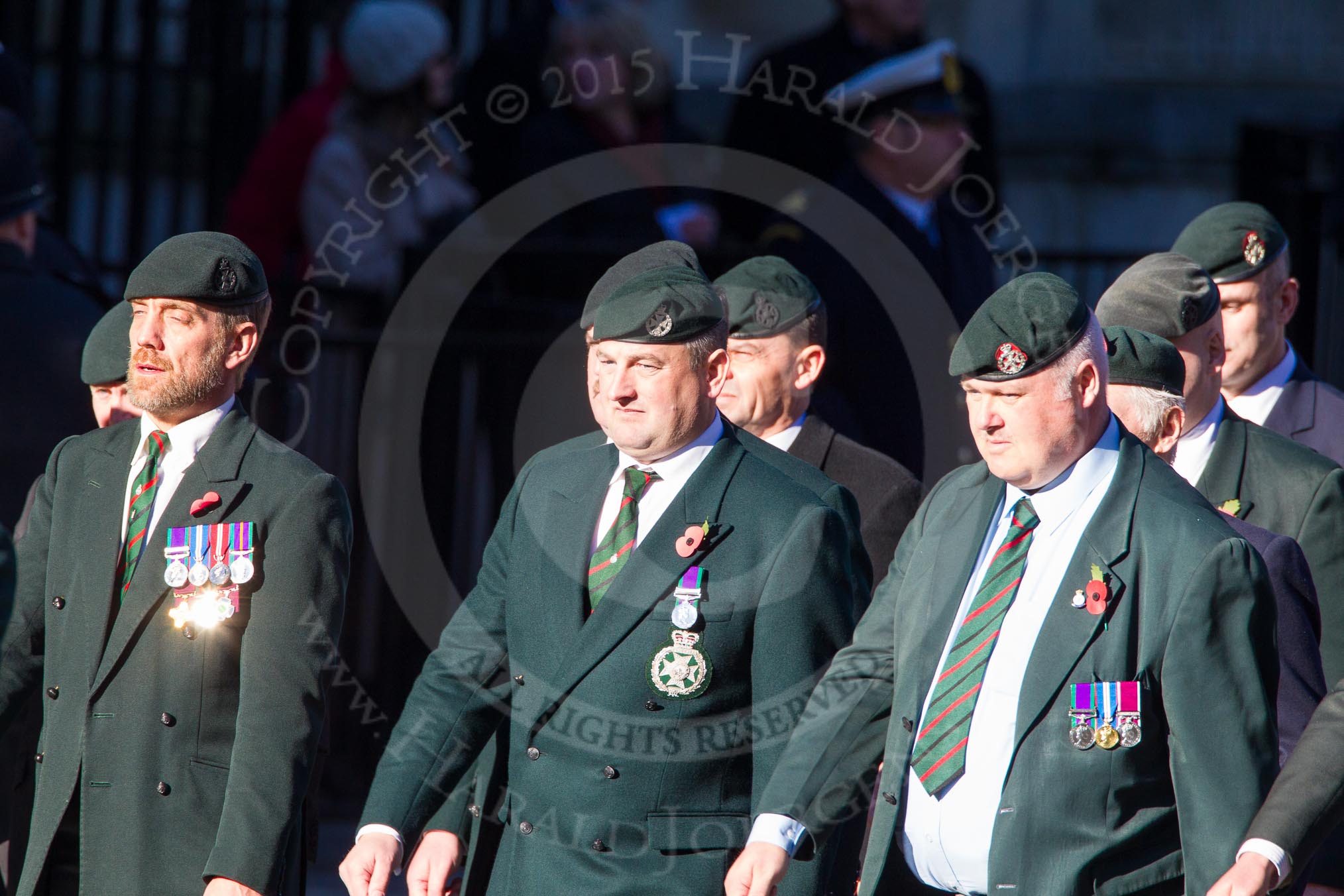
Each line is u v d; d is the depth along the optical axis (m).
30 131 21.69
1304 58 42.16
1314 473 15.65
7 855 16.11
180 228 30.59
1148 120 41.38
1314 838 11.78
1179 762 11.94
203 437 14.46
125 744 13.84
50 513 14.81
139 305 14.28
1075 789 12.09
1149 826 12.09
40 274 18.28
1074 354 12.46
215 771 13.84
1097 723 12.10
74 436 15.34
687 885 13.12
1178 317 15.58
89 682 13.99
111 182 30.41
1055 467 12.62
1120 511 12.51
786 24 39.31
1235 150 41.12
